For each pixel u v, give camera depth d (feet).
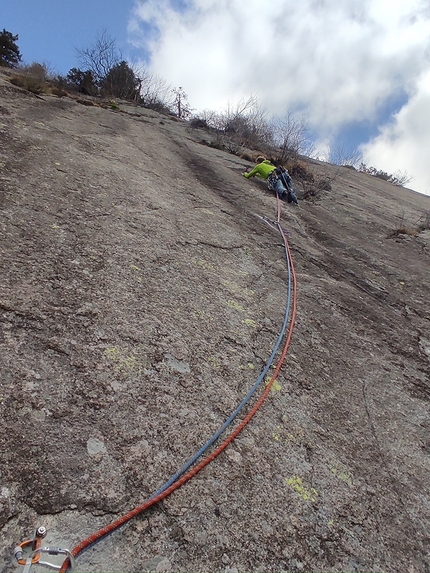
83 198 12.67
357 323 11.69
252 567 4.99
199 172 22.34
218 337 8.87
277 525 5.55
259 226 16.97
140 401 6.61
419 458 7.56
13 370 6.27
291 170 30.53
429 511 6.57
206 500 5.55
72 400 6.19
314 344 9.92
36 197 11.54
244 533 5.32
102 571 4.50
